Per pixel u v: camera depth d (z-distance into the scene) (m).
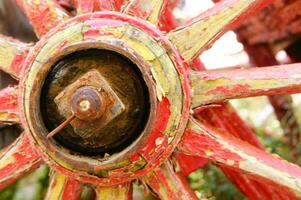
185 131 1.07
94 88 0.98
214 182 1.83
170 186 1.08
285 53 1.99
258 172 1.07
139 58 1.01
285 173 1.07
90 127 1.00
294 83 1.06
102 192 1.10
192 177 1.86
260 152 1.11
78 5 1.08
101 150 1.04
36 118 1.02
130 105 1.03
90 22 1.05
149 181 1.09
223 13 1.07
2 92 1.11
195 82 1.07
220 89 1.07
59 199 1.11
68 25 1.06
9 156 1.11
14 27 1.51
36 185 1.92
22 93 1.06
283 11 1.65
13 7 1.51
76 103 0.97
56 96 1.03
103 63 1.04
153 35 1.05
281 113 1.81
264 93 1.07
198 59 1.19
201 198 1.66
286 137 1.81
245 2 1.07
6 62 1.10
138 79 1.04
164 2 1.08
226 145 1.07
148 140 1.04
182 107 1.06
